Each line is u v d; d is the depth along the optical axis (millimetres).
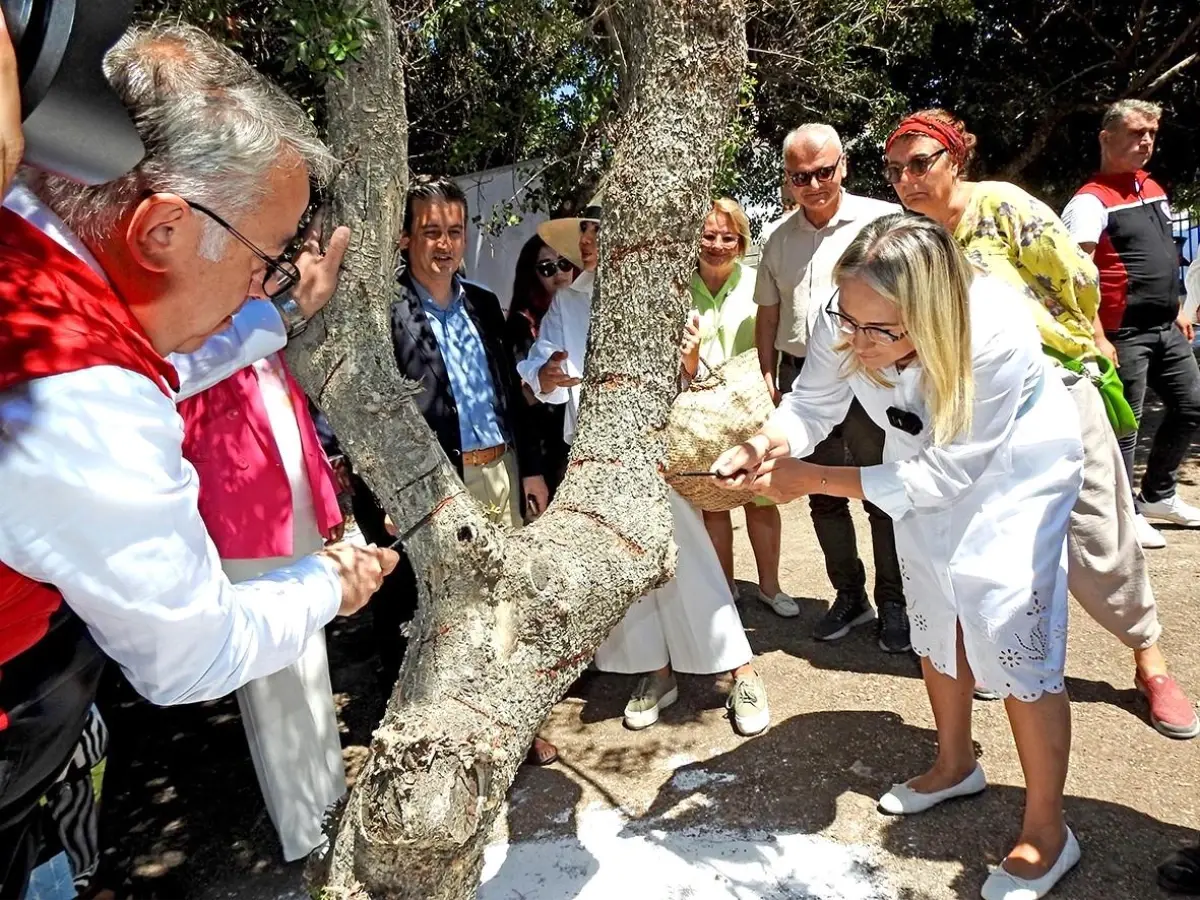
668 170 1538
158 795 3344
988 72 9680
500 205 5762
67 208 1136
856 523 5352
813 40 7117
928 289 1974
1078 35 9836
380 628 3307
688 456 2215
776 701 3445
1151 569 4188
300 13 1491
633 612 3316
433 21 4102
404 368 3027
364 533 3314
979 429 2152
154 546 1076
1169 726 2926
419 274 3209
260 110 1208
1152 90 9000
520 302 4434
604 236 1623
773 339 4168
